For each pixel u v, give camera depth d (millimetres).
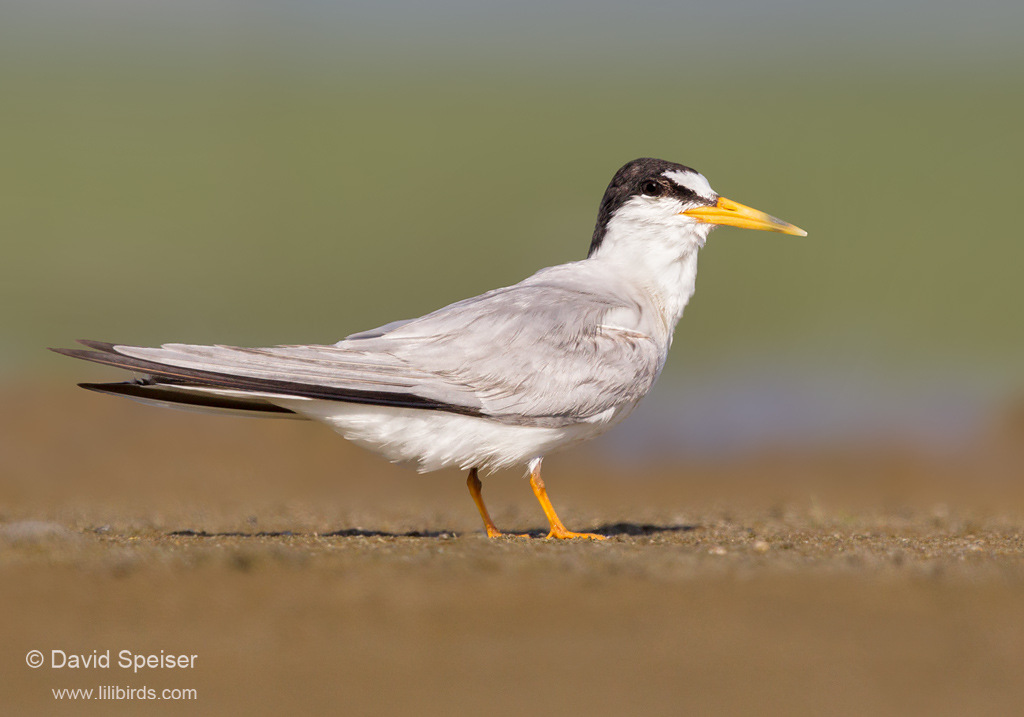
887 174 36344
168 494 13367
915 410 18359
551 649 6273
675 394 19297
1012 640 6414
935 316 23578
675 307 9992
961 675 5953
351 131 45781
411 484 14820
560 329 9070
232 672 6016
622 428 17797
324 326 23469
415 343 8852
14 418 16562
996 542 8945
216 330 22938
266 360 8391
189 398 8641
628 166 10047
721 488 14695
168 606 6809
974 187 34562
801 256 27969
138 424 16594
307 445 16203
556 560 7715
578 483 15047
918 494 14109
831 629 6582
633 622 6668
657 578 7363
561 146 41969
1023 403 18453
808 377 20078
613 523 10633
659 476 15500
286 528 10039
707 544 8672
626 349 9211
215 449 15891
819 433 17547
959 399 18875
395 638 6418
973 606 6926
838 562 7797
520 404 8820
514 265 27875
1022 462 15836
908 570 7590
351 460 15875
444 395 8656
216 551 7801
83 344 7867
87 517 10586
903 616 6766
